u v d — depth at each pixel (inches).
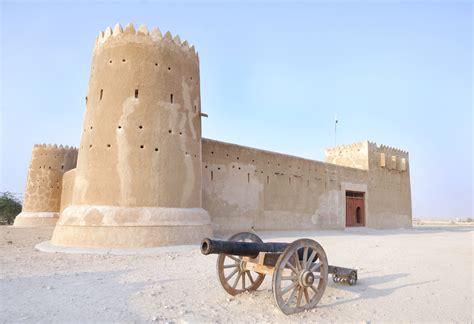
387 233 1023.6
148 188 511.5
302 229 940.0
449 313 214.5
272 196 875.4
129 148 516.4
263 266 227.5
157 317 193.8
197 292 251.1
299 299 211.5
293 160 945.5
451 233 1039.0
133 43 553.9
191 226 526.0
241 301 230.8
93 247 467.5
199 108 618.5
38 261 386.3
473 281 304.7
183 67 590.2
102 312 201.3
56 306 211.5
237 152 811.4
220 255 239.5
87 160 530.3
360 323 190.9
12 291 246.7
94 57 585.3
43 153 1168.8
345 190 1087.6
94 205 503.2
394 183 1280.8
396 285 284.5
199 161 594.6
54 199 1157.7
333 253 468.1
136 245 473.1
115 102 533.3
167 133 544.1
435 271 347.9
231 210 779.4
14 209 1514.5
